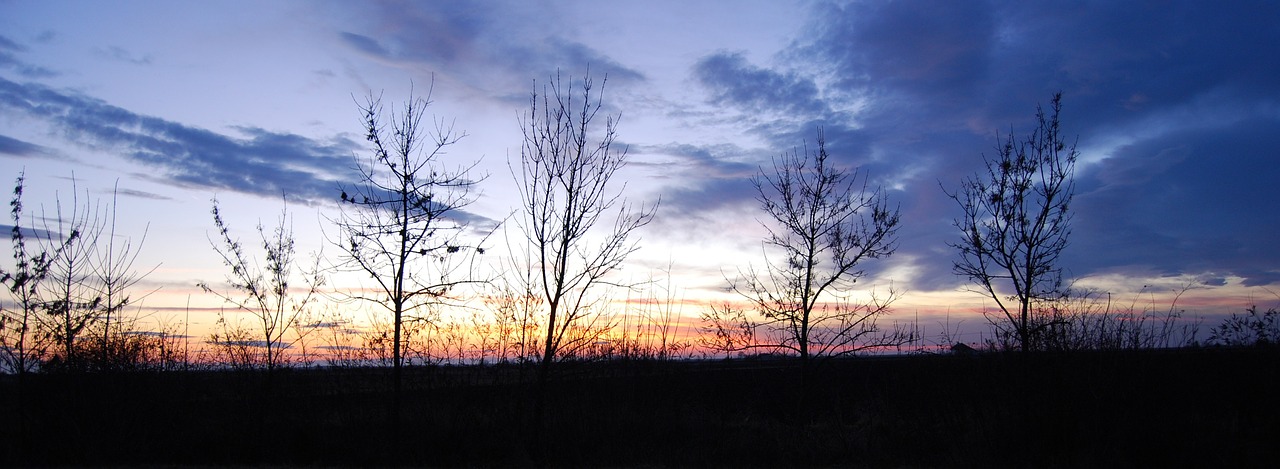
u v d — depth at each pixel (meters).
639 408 16.14
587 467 13.60
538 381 14.43
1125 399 12.84
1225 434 12.59
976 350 14.27
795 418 16.03
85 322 14.58
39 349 14.16
